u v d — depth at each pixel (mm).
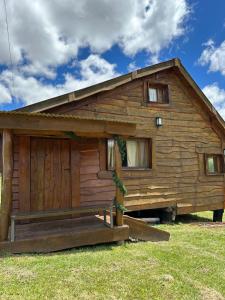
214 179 9508
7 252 4250
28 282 3359
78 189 6523
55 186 6262
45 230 4992
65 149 6473
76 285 3342
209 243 5750
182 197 8586
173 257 4629
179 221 8961
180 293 3301
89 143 6781
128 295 3170
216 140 9781
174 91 8891
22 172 5918
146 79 8258
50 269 3777
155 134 8211
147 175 7922
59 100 6137
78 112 6848
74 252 4641
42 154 6188
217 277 3869
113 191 6953
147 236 5699
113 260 4293
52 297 3027
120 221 5301
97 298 3055
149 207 7824
